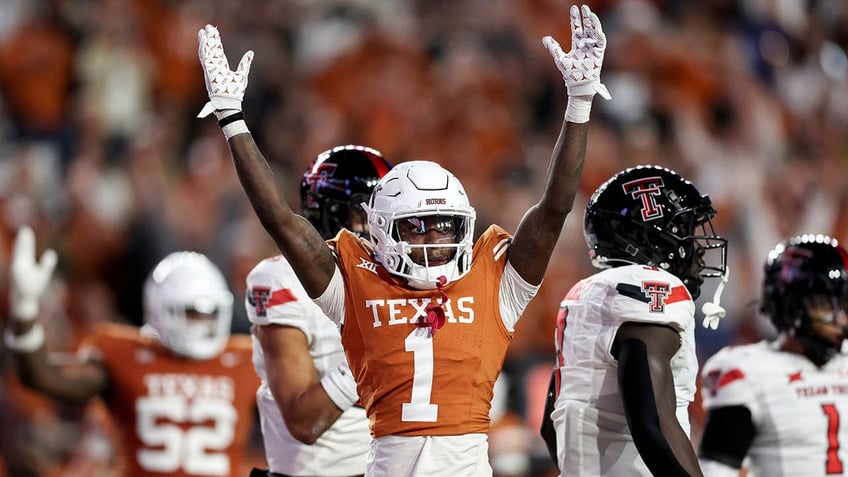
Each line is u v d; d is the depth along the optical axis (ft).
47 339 103.30
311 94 138.51
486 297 46.03
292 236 45.32
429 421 44.57
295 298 53.11
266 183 45.16
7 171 124.06
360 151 55.31
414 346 45.06
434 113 137.08
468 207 46.09
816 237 56.49
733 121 149.28
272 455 55.93
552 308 112.88
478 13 147.13
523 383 99.14
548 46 45.93
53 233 117.50
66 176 124.67
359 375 45.93
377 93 137.90
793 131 153.07
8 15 139.64
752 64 156.97
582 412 47.24
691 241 49.29
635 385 44.50
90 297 114.21
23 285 66.95
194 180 124.16
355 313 45.93
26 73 135.33
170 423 70.38
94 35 139.33
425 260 45.32
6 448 84.02
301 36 145.89
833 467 53.78
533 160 135.13
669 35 154.30
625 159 135.33
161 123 134.31
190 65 142.00
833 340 54.60
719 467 53.88
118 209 121.70
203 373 71.31
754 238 132.05
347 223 54.39
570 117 45.44
